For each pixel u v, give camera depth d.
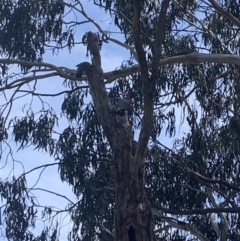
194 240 13.19
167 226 12.84
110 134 9.64
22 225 12.77
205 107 12.80
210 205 12.99
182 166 12.31
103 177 12.47
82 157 12.75
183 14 12.71
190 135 12.51
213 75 12.86
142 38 12.38
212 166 12.91
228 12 11.39
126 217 8.94
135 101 12.86
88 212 12.23
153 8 12.19
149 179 12.46
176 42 12.85
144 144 8.98
